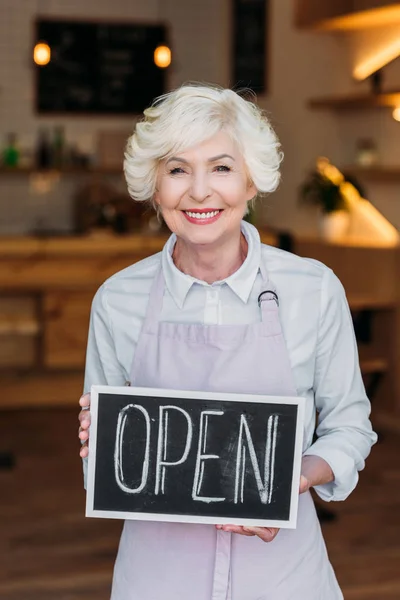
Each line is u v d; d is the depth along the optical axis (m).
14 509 4.72
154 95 8.90
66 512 4.69
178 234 1.73
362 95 6.38
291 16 7.54
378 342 6.45
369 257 6.50
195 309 1.79
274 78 7.88
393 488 5.09
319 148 7.33
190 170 1.67
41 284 6.89
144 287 1.82
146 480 1.66
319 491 1.81
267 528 1.67
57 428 6.38
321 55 7.19
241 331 1.74
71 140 8.75
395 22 6.23
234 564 1.77
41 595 3.69
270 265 1.80
